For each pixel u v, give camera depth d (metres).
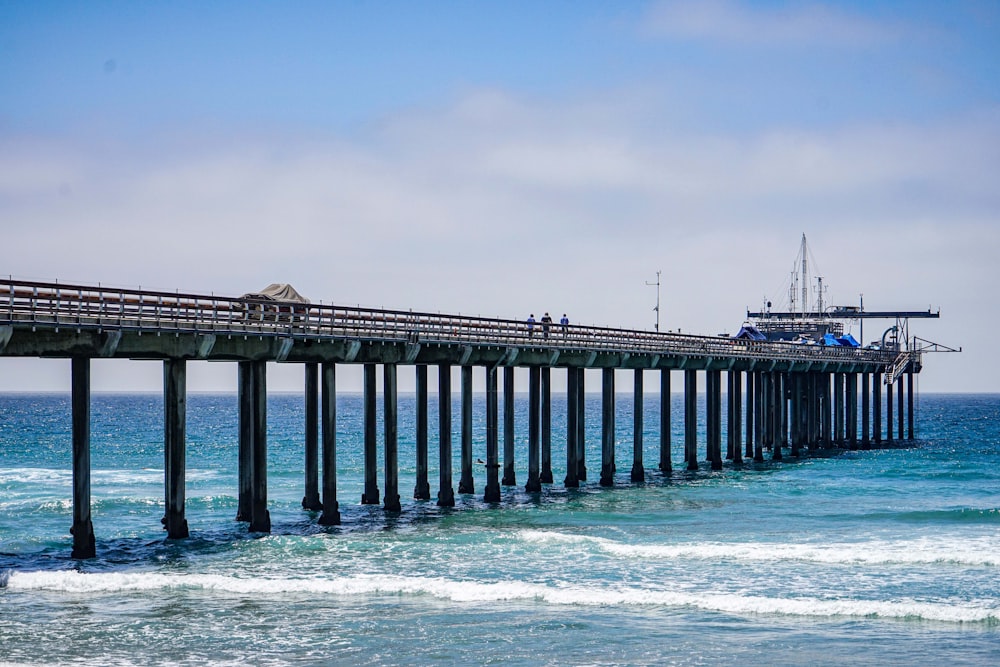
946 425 148.12
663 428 61.09
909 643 27.34
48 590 31.47
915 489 57.44
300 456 89.81
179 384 34.72
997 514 46.34
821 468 67.44
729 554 36.75
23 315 29.62
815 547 37.78
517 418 178.88
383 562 35.25
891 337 94.06
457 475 65.88
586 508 47.47
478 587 31.56
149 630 27.70
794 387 75.50
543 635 27.70
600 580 33.16
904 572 34.50
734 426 68.44
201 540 38.12
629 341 55.78
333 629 27.98
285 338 37.22
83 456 32.81
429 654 26.22
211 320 34.88
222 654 25.98
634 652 26.53
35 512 48.59
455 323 44.50
